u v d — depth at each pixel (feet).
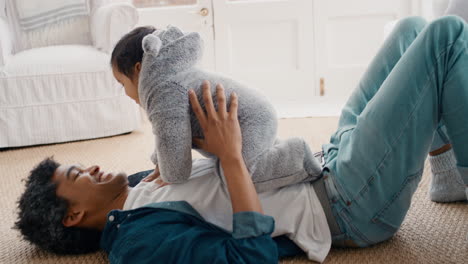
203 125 3.61
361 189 3.69
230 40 13.39
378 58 4.46
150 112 3.73
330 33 13.25
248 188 3.45
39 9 10.63
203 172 3.95
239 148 3.57
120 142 9.47
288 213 3.83
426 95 3.45
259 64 13.53
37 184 3.88
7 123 9.41
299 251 3.95
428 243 4.11
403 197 3.69
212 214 3.78
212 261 3.24
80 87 9.75
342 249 4.08
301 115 10.91
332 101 12.66
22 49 10.68
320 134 8.91
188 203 3.73
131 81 4.07
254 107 3.78
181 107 3.64
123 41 4.06
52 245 4.01
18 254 4.43
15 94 9.41
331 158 4.20
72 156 8.57
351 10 13.05
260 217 3.37
